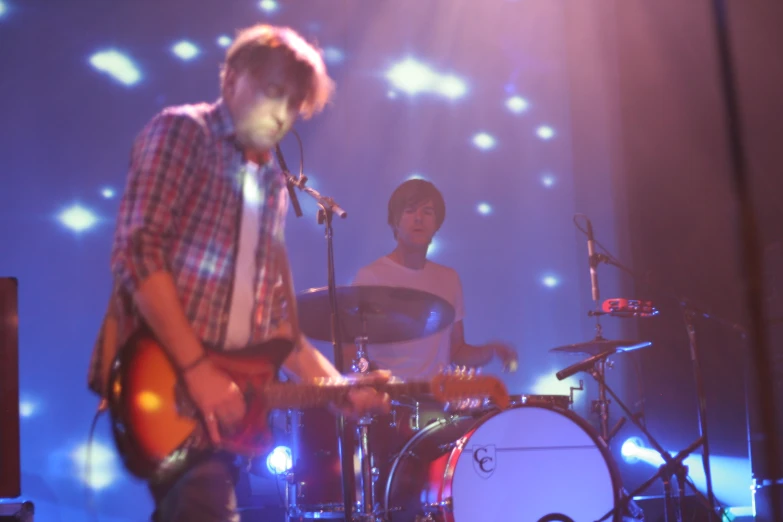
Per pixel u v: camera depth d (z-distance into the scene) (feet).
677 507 12.12
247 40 5.85
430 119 17.28
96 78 15.05
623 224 16.62
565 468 10.08
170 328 5.01
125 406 5.21
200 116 5.64
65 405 13.88
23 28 14.80
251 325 5.78
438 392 6.70
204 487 5.13
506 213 17.47
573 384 16.94
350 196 16.29
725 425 14.83
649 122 16.51
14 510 8.98
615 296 16.60
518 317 17.11
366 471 10.03
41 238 14.26
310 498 11.09
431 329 11.62
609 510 10.16
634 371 15.85
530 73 18.19
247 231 5.78
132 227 5.08
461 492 9.66
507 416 10.02
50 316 14.07
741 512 13.12
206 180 5.53
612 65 17.22
